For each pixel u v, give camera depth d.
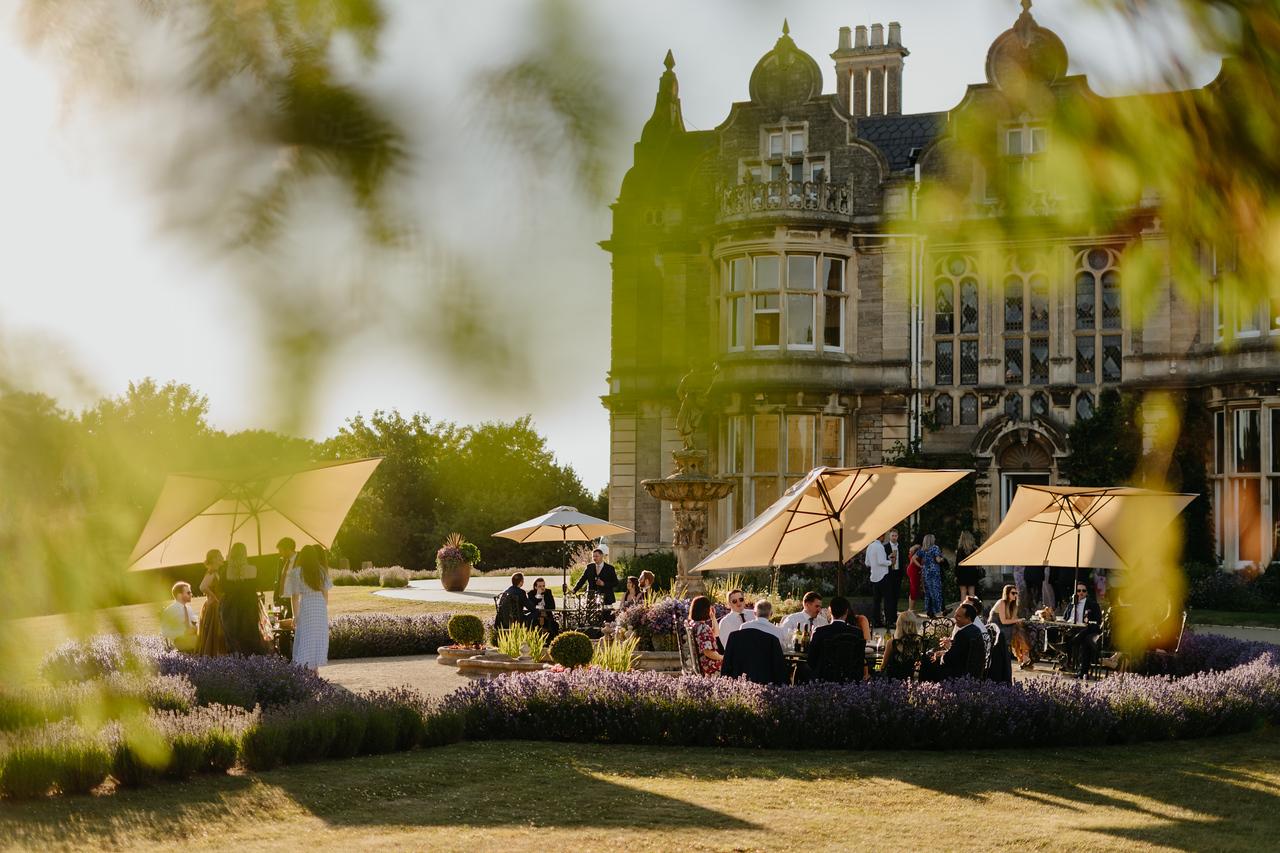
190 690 11.05
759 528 13.26
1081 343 30.86
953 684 12.95
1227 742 12.98
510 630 19.36
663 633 18.98
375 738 11.57
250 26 1.21
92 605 1.31
